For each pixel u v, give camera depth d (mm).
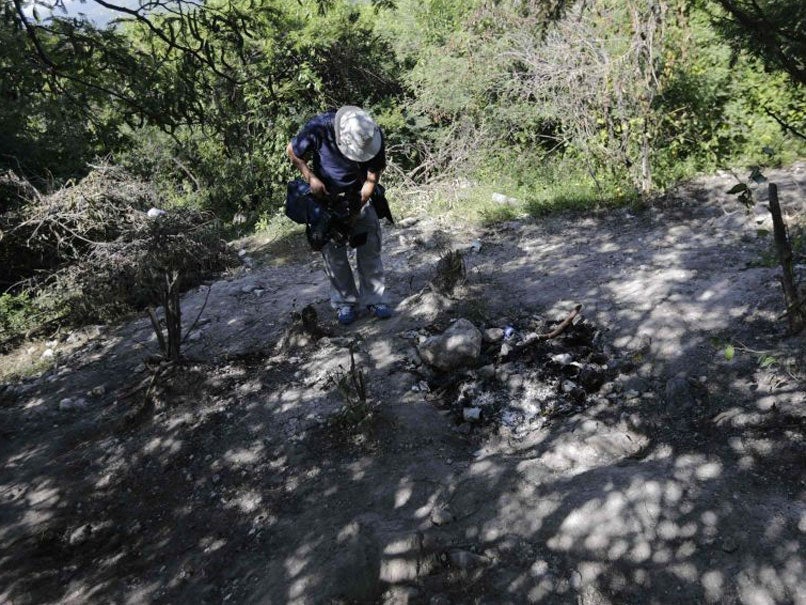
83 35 4047
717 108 7227
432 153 9023
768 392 3359
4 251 7027
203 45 4371
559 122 8219
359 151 4211
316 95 10852
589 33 7355
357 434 3691
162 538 3350
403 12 11352
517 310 4770
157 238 6215
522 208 7203
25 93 4176
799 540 2596
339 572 2879
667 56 6824
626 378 3760
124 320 6109
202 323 5539
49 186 7559
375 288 4941
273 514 3326
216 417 4066
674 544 2711
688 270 4820
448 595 2740
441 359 4145
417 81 9633
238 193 11172
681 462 3076
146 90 4254
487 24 8516
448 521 3029
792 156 6746
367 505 3238
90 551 3365
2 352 5918
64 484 3832
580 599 2627
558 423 3578
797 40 2410
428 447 3541
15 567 3316
